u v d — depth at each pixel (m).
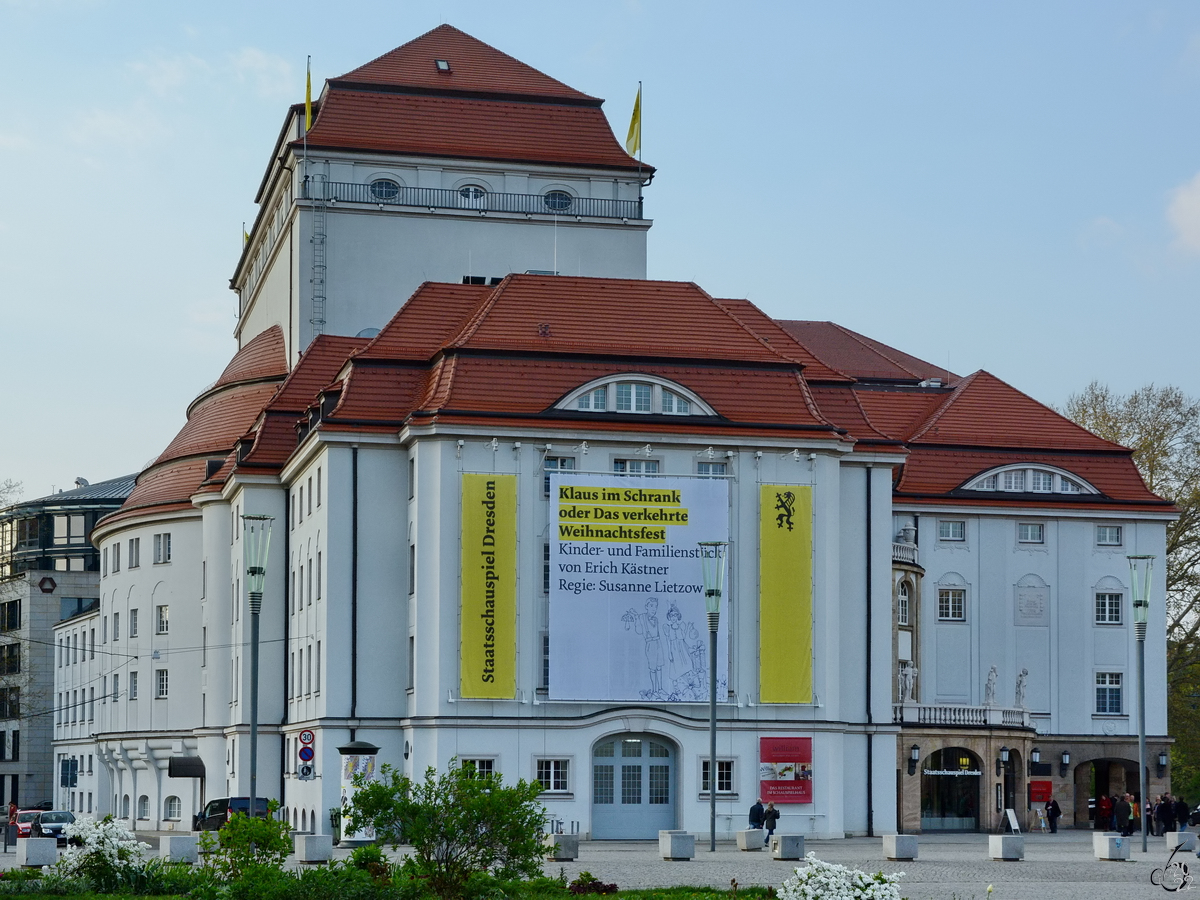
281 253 95.81
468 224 90.50
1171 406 101.75
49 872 37.81
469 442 66.38
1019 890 40.44
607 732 66.19
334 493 68.94
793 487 69.06
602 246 92.44
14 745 137.88
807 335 99.81
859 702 72.81
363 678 68.50
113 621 103.00
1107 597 86.50
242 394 95.19
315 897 32.44
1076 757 84.94
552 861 50.56
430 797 34.44
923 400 91.44
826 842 65.88
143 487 99.94
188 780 93.88
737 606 68.19
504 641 65.88
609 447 67.56
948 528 85.50
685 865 49.31
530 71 96.94
